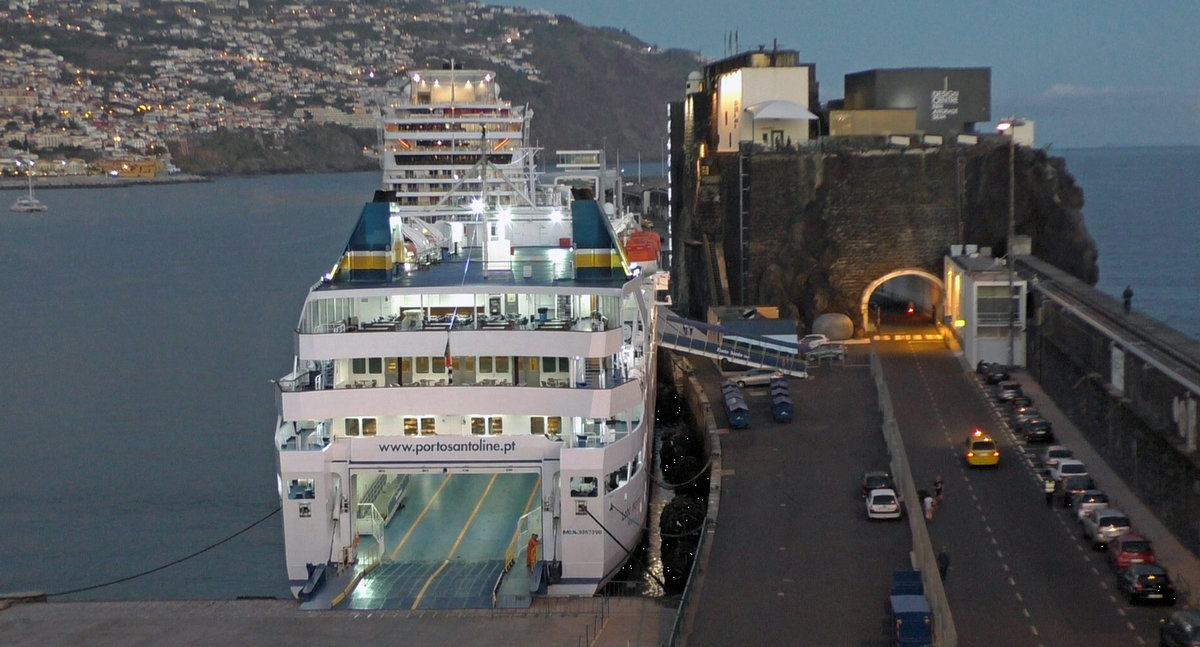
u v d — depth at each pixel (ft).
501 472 186.60
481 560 190.29
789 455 229.66
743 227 357.41
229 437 334.03
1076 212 373.20
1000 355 306.35
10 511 270.46
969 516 194.80
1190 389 180.65
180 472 299.99
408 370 194.90
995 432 246.88
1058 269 335.47
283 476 182.19
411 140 474.49
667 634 158.20
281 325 538.88
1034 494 206.28
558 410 187.32
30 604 181.27
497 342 191.31
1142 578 155.84
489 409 188.75
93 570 234.79
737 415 249.14
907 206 354.95
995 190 356.59
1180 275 642.63
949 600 158.81
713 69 450.71
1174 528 182.19
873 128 396.78
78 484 290.97
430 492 223.71
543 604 174.09
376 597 175.83
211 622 169.07
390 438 186.09
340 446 186.29
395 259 227.61
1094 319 243.81
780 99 390.42
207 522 261.65
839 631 148.36
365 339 191.11
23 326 554.46
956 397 278.05
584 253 212.64
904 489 194.18
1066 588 162.91
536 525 201.98
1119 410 213.66
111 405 377.09
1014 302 304.30
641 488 203.62
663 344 291.79
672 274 455.22
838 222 354.54
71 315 586.86
